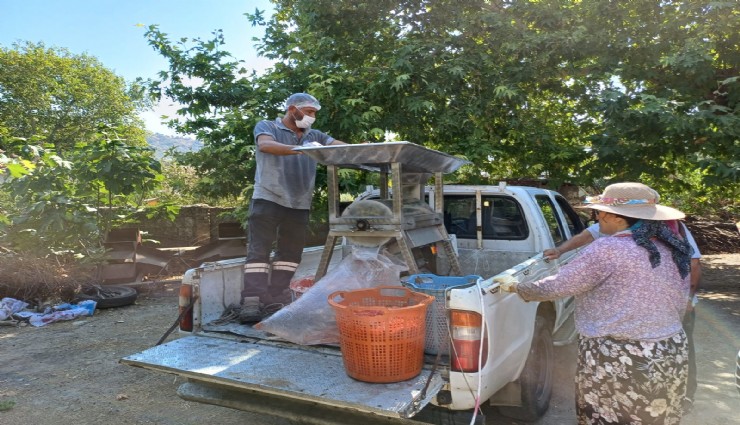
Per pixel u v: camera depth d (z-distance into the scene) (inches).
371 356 103.3
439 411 110.7
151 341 236.5
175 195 513.7
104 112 1171.9
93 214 339.0
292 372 111.9
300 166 166.7
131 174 329.7
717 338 233.8
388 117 317.1
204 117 350.9
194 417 157.3
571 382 179.2
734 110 273.0
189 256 408.5
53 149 346.9
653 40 307.0
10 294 287.9
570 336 175.6
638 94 291.4
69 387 181.6
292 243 169.8
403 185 160.9
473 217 195.0
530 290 99.8
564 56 312.0
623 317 90.4
